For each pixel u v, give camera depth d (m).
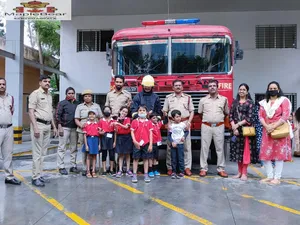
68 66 15.86
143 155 6.05
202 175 6.50
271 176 6.05
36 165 5.72
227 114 6.53
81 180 6.16
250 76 14.82
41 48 22.95
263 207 4.49
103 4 14.25
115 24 15.63
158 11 15.12
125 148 6.36
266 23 14.74
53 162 8.56
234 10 14.80
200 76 6.90
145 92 6.46
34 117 5.67
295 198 4.94
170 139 6.45
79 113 6.63
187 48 7.08
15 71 12.57
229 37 7.01
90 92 6.68
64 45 15.88
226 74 6.89
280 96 5.85
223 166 6.50
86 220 3.99
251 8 14.52
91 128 6.32
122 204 4.62
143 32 7.26
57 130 6.79
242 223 3.88
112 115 6.52
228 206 4.53
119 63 7.31
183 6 14.38
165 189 5.46
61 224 3.86
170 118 6.51
